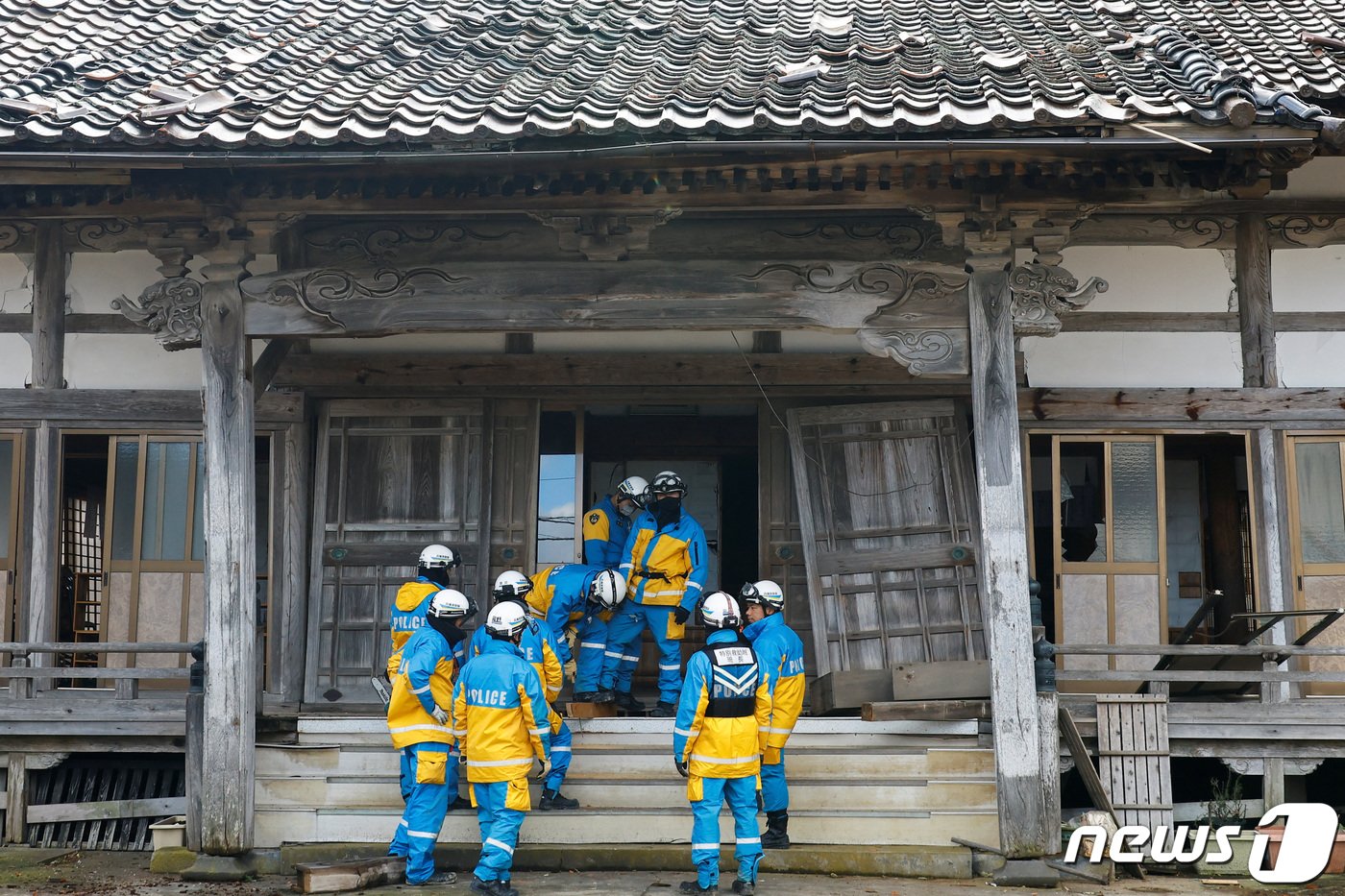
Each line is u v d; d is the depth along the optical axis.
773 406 10.66
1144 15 10.69
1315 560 9.87
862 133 7.57
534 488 10.55
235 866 8.41
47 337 10.42
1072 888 8.18
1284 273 10.15
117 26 10.69
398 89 8.73
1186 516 11.73
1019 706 8.22
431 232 10.01
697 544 9.73
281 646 10.34
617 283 8.48
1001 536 8.27
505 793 7.69
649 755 8.87
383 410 10.66
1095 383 10.15
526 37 10.47
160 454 10.44
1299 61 9.05
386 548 10.48
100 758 10.23
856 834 8.65
